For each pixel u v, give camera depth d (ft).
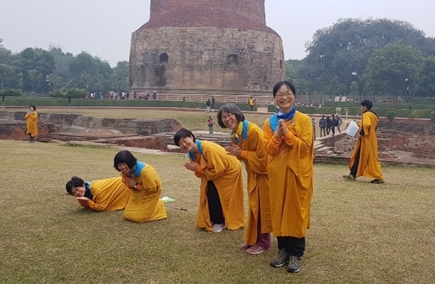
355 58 318.65
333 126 120.88
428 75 247.50
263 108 173.99
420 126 166.40
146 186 24.38
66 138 81.46
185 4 200.23
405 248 20.97
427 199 31.99
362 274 17.80
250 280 17.13
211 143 23.49
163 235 22.53
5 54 368.89
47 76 323.78
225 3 199.93
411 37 351.46
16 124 93.71
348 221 25.52
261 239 20.33
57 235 22.15
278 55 204.95
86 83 346.95
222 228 23.75
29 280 16.93
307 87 335.88
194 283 16.83
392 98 268.62
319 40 346.13
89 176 38.14
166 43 191.83
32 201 28.71
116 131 104.88
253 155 19.97
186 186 35.29
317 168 50.65
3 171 39.11
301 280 17.17
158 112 148.15
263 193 19.79
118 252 19.94
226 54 189.67
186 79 190.39
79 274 17.53
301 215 17.87
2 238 21.54
